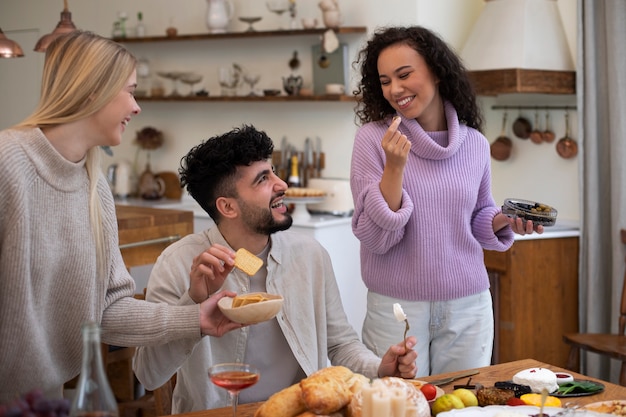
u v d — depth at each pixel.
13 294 1.69
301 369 2.13
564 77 4.06
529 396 1.81
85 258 1.80
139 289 4.35
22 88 6.30
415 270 2.47
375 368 2.07
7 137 1.69
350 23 4.62
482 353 2.56
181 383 2.16
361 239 2.45
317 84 4.78
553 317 3.95
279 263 2.13
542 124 4.32
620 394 1.90
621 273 3.78
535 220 2.41
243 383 1.58
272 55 5.04
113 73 1.74
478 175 2.55
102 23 5.80
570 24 4.16
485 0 4.25
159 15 5.51
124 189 5.57
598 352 3.30
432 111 2.56
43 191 1.72
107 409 1.37
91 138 1.79
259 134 2.04
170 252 2.13
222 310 1.77
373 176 2.48
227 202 2.05
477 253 2.54
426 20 4.36
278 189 2.06
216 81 5.31
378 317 2.55
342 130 4.76
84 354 1.37
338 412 1.58
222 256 1.88
